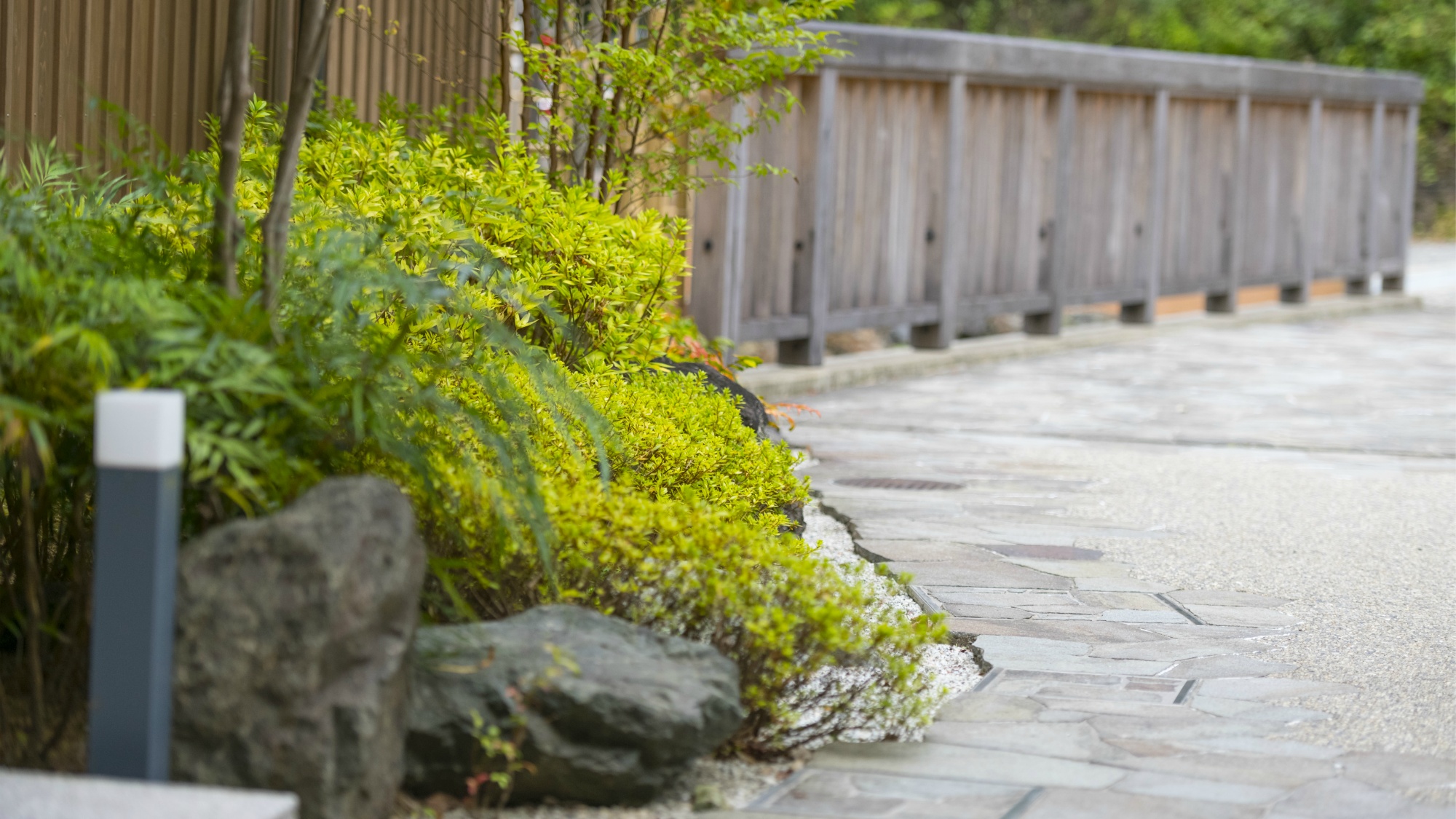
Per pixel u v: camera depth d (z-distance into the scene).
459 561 4.62
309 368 4.43
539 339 7.10
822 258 13.92
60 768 4.18
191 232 5.35
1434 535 8.32
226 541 3.75
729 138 8.80
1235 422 12.66
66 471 4.24
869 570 7.14
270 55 7.93
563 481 5.24
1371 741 4.82
